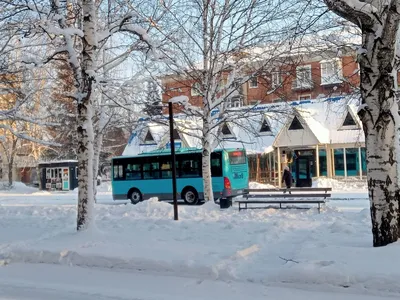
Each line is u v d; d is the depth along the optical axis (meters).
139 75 18.16
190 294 7.05
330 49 15.25
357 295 6.70
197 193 25.05
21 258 9.73
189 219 14.74
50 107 21.61
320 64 19.69
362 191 30.11
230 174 24.47
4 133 27.56
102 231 12.02
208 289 7.26
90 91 11.90
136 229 12.84
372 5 8.62
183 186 25.38
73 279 8.22
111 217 15.93
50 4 13.84
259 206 19.14
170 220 14.32
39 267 9.15
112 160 27.75
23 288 7.70
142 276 8.19
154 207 17.98
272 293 6.93
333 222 13.03
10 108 18.98
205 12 18.19
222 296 6.89
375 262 7.41
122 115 23.09
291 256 8.64
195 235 11.48
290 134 35.50
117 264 8.84
